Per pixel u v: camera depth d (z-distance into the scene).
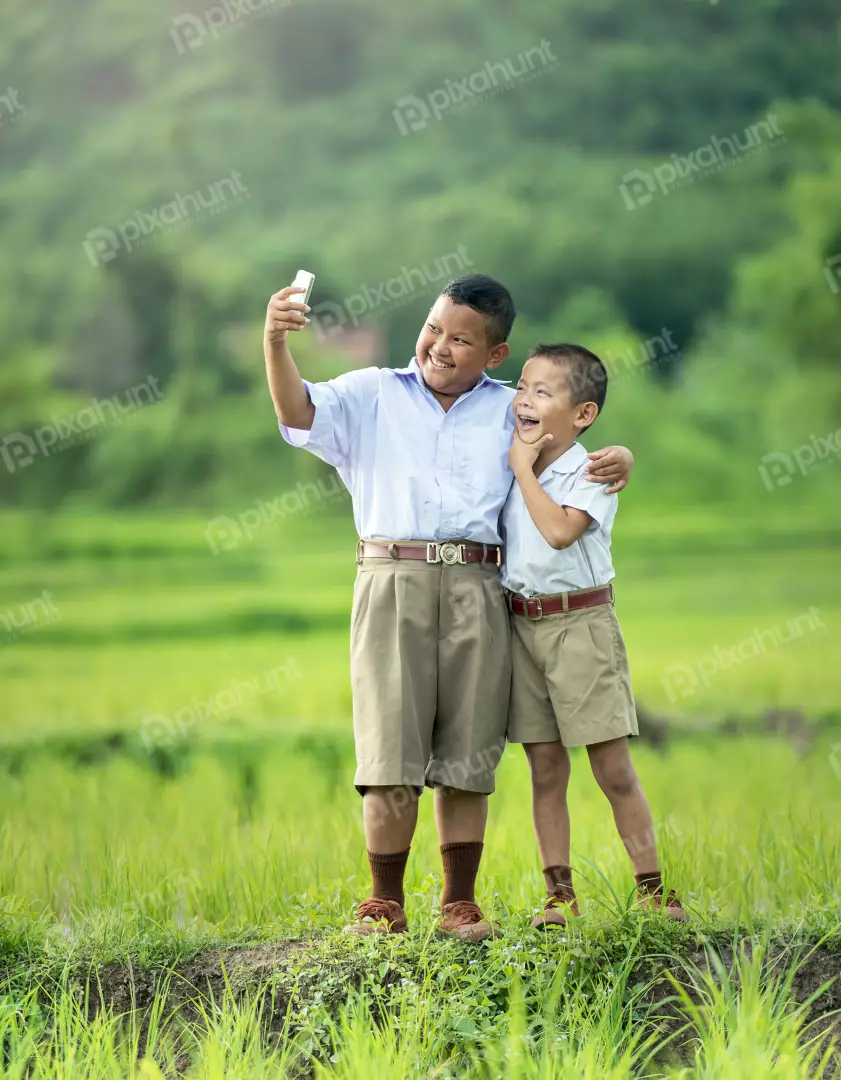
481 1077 6.16
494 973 6.69
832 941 6.95
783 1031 6.18
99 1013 6.77
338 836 10.09
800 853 8.67
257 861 9.16
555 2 117.75
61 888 9.23
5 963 7.16
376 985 6.64
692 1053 6.52
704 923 7.17
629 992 6.77
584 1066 6.11
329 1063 6.44
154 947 7.21
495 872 8.64
